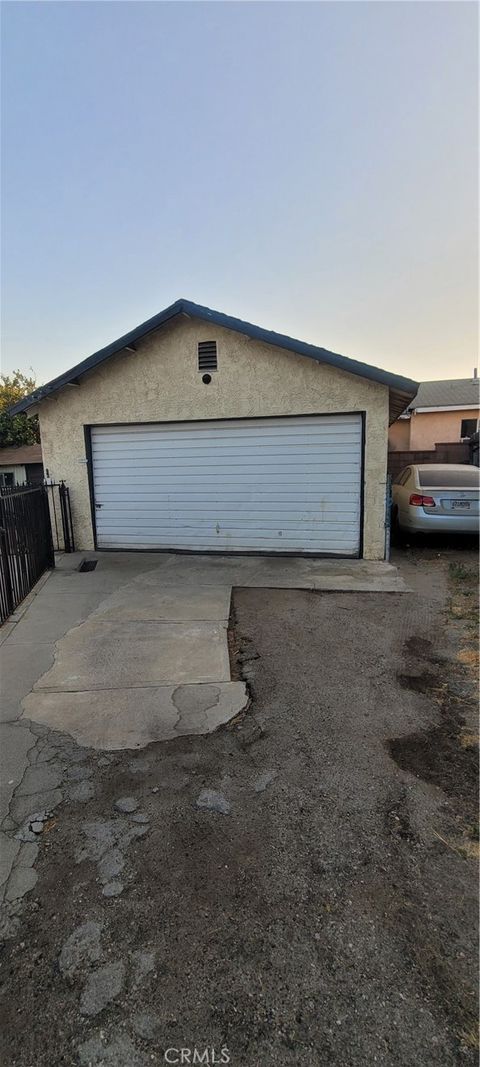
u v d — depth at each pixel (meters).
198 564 7.44
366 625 4.75
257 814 2.25
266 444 7.73
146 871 1.93
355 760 2.65
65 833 2.14
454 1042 1.32
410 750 2.74
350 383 7.20
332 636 4.48
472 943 1.61
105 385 8.13
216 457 7.96
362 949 1.59
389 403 7.54
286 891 1.83
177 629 4.70
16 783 2.49
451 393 21.44
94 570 7.16
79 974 1.53
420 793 2.37
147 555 8.18
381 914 1.72
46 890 1.85
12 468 25.84
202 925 1.70
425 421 20.86
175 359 7.77
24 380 30.77
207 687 3.52
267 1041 1.33
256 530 7.97
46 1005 1.44
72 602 5.62
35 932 1.68
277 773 2.55
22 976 1.53
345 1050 1.31
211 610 5.25
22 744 2.84
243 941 1.63
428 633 4.52
